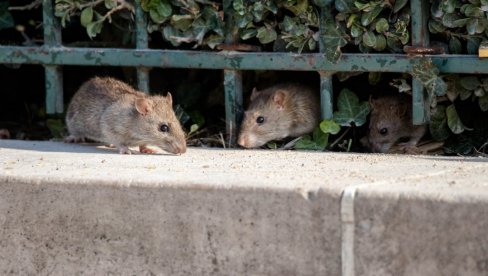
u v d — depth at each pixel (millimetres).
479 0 11039
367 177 8703
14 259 9141
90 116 12727
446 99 12000
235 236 8273
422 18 11344
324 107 12141
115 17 13898
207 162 10281
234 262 8312
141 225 8609
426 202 7504
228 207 8258
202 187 8328
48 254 9016
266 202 8109
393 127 13305
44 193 8930
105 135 12484
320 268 8000
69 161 10438
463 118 12570
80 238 8867
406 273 7652
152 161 10438
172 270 8570
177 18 12250
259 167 9695
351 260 7852
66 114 13312
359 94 13883
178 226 8477
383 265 7734
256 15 12039
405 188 7844
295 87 13969
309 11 11852
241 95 12641
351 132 13164
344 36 11789
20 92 15805
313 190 7965
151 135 12164
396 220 7625
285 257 8117
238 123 12742
